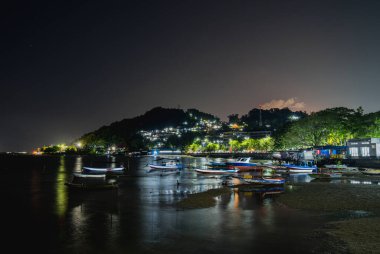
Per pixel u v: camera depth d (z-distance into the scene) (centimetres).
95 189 5212
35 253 2222
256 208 3516
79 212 3450
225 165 9844
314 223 2811
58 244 2383
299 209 3403
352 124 11719
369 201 3756
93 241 2425
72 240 2462
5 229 2784
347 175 7194
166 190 5222
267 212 3294
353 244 2239
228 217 3098
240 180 5950
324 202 3722
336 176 6988
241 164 9425
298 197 4062
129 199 4269
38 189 5472
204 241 2377
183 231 2636
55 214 3362
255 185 5406
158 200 4162
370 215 3094
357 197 4022
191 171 10006
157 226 2802
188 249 2217
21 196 4641
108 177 7806
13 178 7781
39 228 2811
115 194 4756
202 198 4200
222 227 2736
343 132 11869
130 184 6184
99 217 3188
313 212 3256
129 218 3120
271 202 3862
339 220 2906
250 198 4175
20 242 2441
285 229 2644
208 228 2712
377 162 8644
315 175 6831
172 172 9581
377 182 5853
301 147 14162
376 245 2212
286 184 5541
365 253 2078
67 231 2705
